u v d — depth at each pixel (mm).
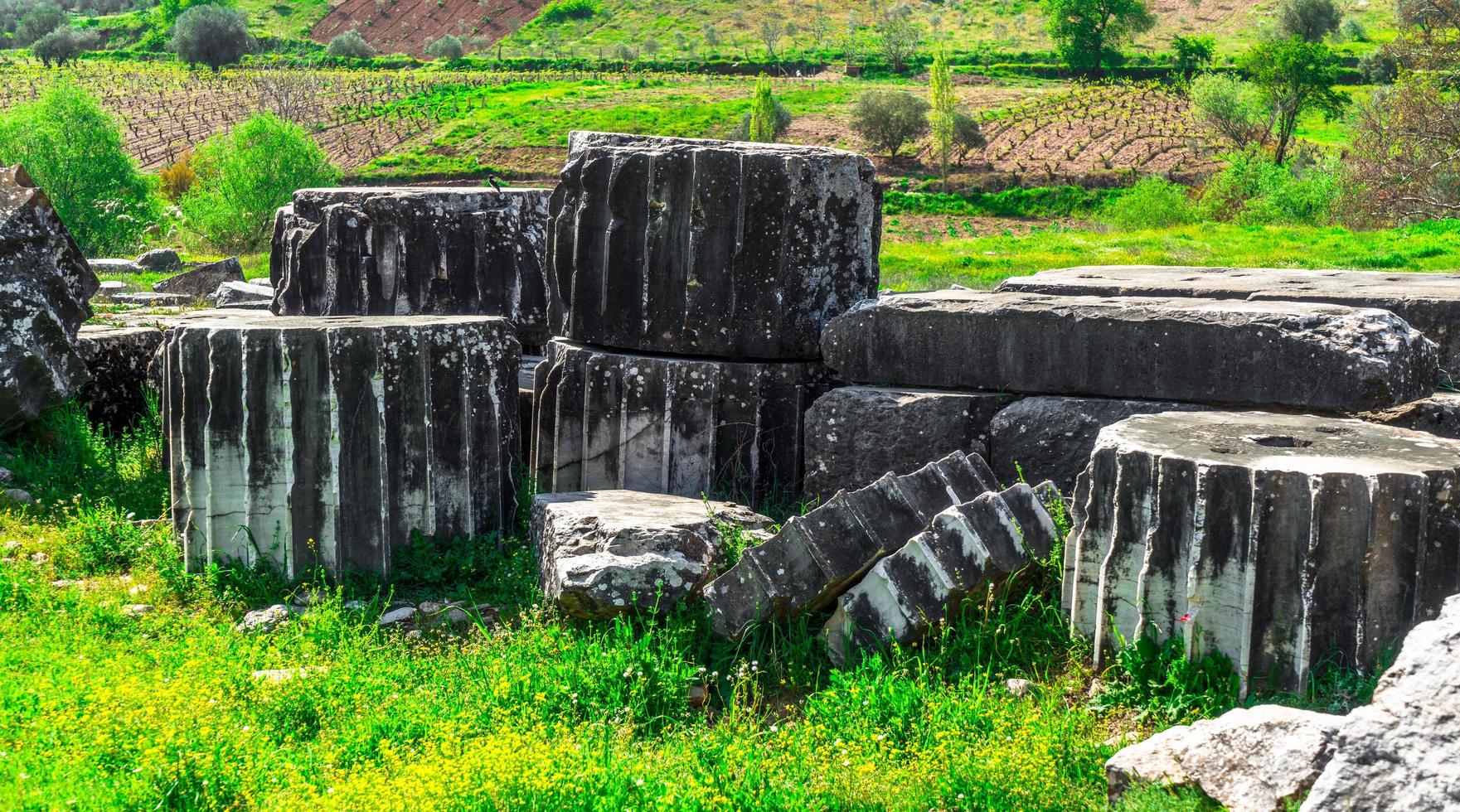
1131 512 4562
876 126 68188
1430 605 4230
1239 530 4270
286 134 37219
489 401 6383
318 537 5938
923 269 20812
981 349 6320
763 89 68188
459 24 130875
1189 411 5828
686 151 6742
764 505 6824
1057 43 98438
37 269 7734
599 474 6984
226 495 5965
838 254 6914
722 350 6824
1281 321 5699
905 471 6293
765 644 5008
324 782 3834
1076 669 4656
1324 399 5586
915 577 4852
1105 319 6051
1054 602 5027
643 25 129125
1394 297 6707
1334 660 4191
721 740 4293
